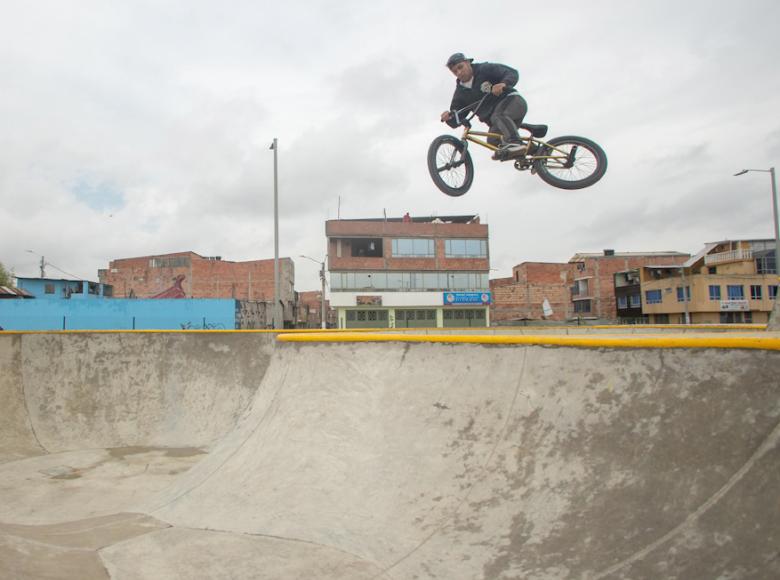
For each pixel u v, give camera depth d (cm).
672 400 333
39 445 854
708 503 288
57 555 396
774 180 2409
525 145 541
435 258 4328
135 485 668
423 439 461
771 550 252
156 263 5462
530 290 5297
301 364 631
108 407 936
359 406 529
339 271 4194
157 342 1005
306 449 527
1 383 916
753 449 286
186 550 410
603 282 5528
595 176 562
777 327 514
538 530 344
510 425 417
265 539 423
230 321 3512
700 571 266
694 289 4288
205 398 959
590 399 378
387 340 548
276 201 2273
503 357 451
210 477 558
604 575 293
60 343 979
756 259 4569
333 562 378
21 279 4166
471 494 398
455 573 339
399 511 416
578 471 358
